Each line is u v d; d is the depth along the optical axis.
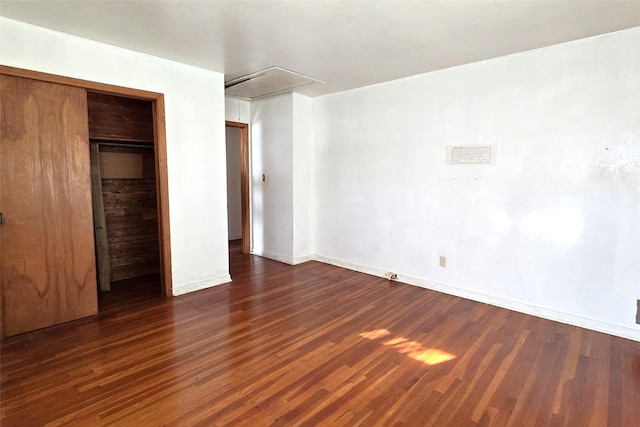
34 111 2.70
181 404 1.92
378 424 1.78
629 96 2.61
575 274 2.92
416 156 3.86
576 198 2.88
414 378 2.17
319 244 5.05
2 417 1.82
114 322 2.96
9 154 2.61
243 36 2.77
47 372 2.22
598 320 2.84
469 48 3.00
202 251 3.80
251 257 5.27
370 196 4.34
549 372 2.24
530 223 3.13
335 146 4.68
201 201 3.75
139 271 4.30
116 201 4.05
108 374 2.20
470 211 3.49
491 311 3.23
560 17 2.41
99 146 3.84
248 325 2.92
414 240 3.96
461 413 1.86
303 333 2.77
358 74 3.78
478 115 3.37
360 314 3.15
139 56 3.17
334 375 2.20
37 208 2.77
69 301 2.96
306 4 2.24
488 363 2.34
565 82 2.88
